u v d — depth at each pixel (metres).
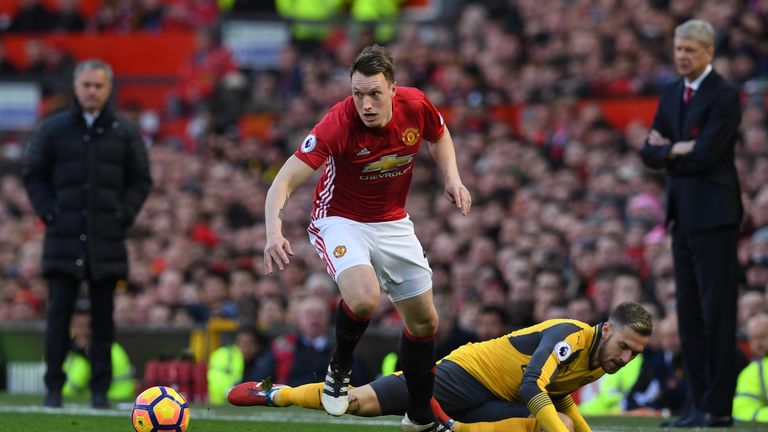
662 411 33.38
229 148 68.12
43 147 31.73
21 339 43.31
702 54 27.47
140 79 84.50
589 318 35.53
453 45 72.56
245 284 46.22
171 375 36.38
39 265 53.34
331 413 21.83
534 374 21.58
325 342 37.03
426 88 68.00
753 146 50.44
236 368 38.53
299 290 43.53
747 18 60.53
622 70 62.78
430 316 21.62
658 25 64.44
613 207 47.66
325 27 83.12
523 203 51.75
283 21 83.38
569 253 45.41
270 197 20.33
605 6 67.38
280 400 22.98
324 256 21.38
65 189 31.62
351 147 20.67
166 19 87.19
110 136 31.92
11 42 84.69
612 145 56.66
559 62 65.38
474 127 61.66
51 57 81.75
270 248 19.94
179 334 40.97
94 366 32.06
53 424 27.62
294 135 67.50
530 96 63.78
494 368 23.83
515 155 56.84
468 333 36.53
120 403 34.22
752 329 31.42
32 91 80.00
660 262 37.12
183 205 59.81
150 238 58.88
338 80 72.25
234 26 83.38
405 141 20.94
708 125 27.23
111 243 31.83
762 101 54.97
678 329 28.17
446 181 21.56
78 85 31.47
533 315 37.75
